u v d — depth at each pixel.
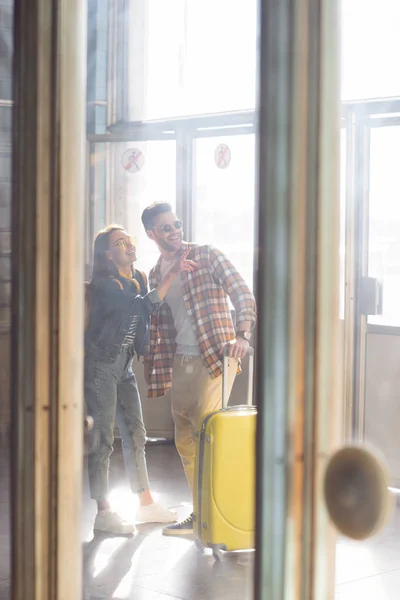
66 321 2.07
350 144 5.59
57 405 2.06
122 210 7.20
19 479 2.08
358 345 5.73
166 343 4.87
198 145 6.71
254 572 1.57
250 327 4.62
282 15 1.53
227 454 4.32
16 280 2.08
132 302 4.77
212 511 4.34
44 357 2.06
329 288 1.55
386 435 5.60
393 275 5.67
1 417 4.96
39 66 2.03
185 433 4.86
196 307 4.68
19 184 2.07
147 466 6.34
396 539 4.19
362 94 5.47
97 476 4.79
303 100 1.53
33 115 2.04
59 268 2.05
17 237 2.08
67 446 2.07
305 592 1.53
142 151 7.09
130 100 7.06
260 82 1.55
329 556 1.53
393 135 5.45
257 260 1.57
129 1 6.86
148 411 7.09
